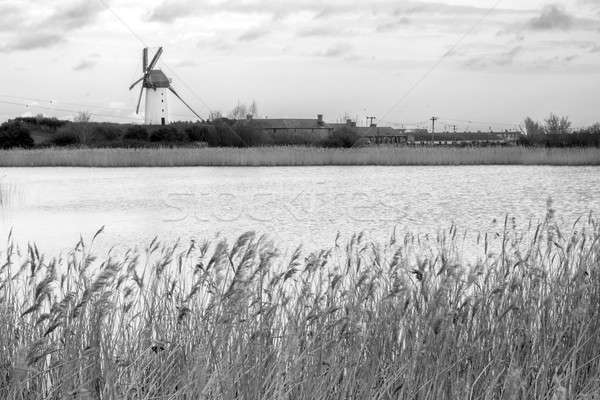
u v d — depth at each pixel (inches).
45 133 3639.3
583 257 286.4
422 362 194.4
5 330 219.3
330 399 188.1
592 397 184.5
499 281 260.7
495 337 217.5
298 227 722.2
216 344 194.5
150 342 212.7
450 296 235.9
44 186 1288.1
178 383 197.5
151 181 1390.3
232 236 655.8
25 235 687.7
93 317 216.7
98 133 3026.6
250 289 226.7
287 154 1892.2
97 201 1022.4
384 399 189.3
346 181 1349.7
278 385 180.2
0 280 261.9
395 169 1705.2
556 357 208.2
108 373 185.6
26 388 189.6
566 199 972.6
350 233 663.1
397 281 221.8
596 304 238.8
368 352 202.2
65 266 437.7
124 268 402.3
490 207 893.2
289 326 205.8
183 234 677.9
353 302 215.8
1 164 1957.4
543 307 235.3
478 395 194.5
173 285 249.4
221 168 1804.9
